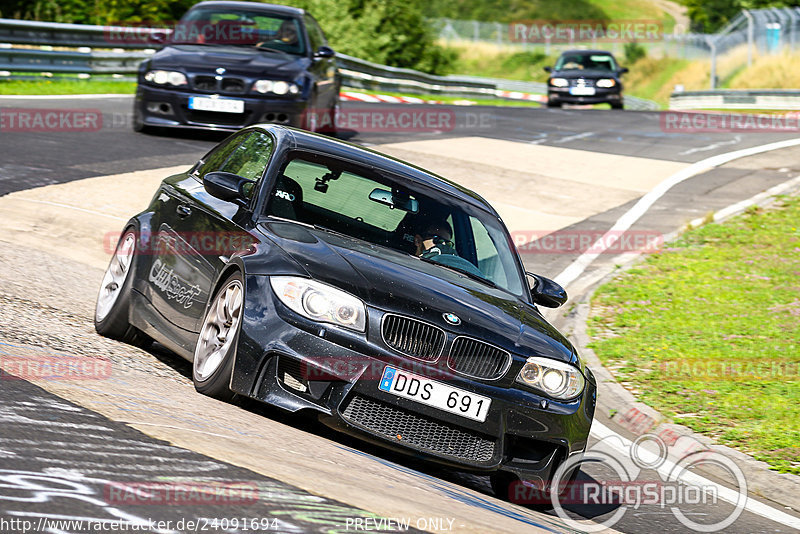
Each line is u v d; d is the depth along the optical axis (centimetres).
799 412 2706
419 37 14788
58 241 3219
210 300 1881
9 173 3894
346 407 1688
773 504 2192
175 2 10219
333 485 1299
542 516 1731
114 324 2209
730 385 2909
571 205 5103
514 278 2166
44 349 1842
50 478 1082
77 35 7244
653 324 3491
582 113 9112
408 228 2089
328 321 1702
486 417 1730
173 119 4994
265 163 2130
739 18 16550
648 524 1875
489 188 5197
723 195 5522
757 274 4119
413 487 1495
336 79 5822
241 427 1565
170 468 1205
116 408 1467
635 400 2752
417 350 1727
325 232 1972
